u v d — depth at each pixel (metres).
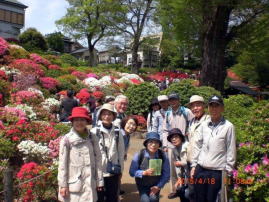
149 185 4.56
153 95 12.46
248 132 4.92
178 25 18.48
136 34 39.72
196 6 15.73
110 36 41.56
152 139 4.46
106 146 4.57
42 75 17.30
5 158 6.50
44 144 7.05
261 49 17.58
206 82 17.11
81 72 23.75
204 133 4.28
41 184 5.23
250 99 11.66
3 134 7.02
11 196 3.82
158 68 50.66
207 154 4.19
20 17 47.22
